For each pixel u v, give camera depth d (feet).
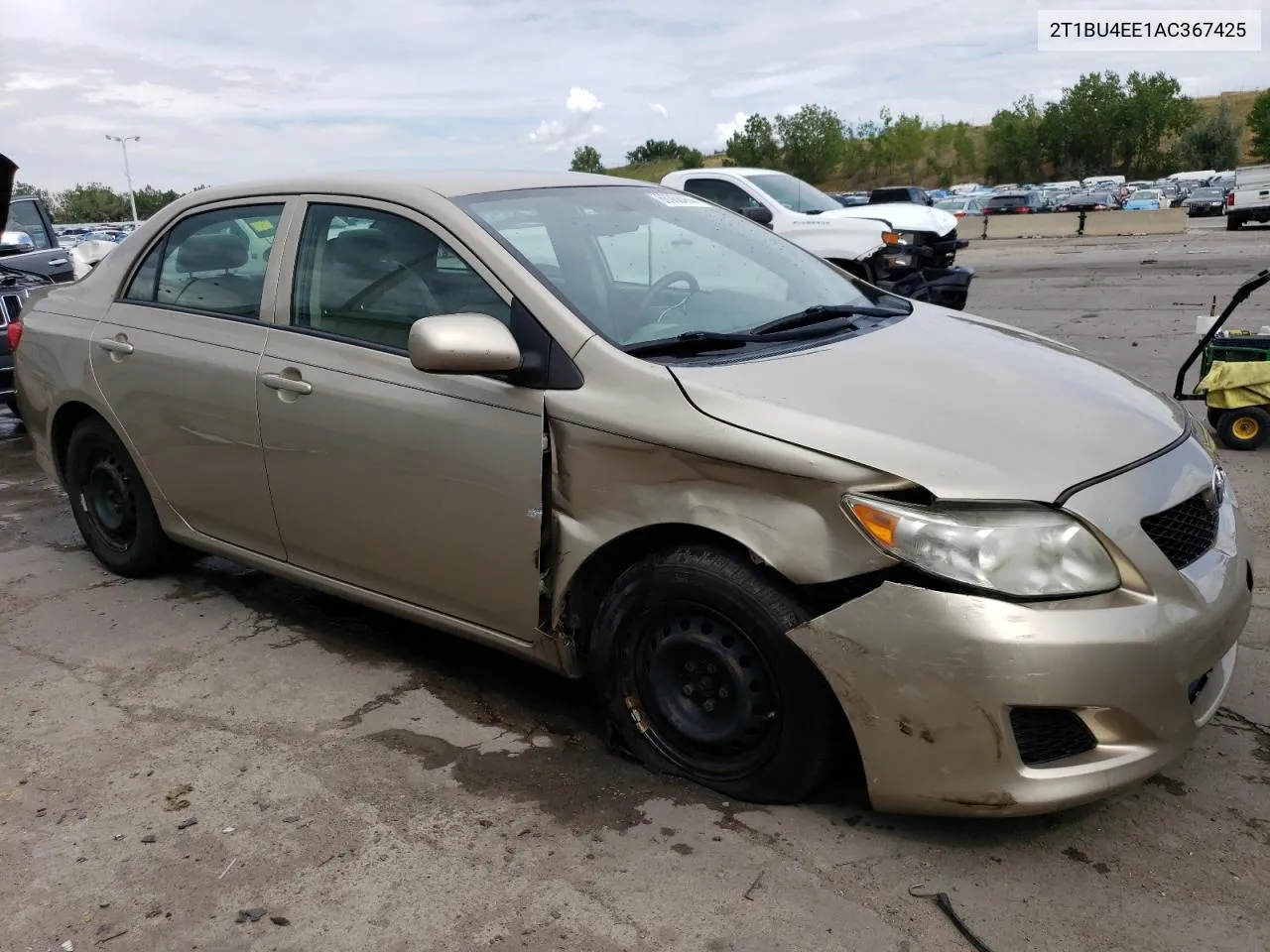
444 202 10.84
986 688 7.65
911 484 7.91
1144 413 9.43
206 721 11.04
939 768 7.97
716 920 7.80
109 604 14.33
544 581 9.80
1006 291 50.01
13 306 24.26
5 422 27.94
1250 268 54.39
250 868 8.59
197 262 13.11
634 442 9.01
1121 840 8.63
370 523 11.05
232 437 12.20
